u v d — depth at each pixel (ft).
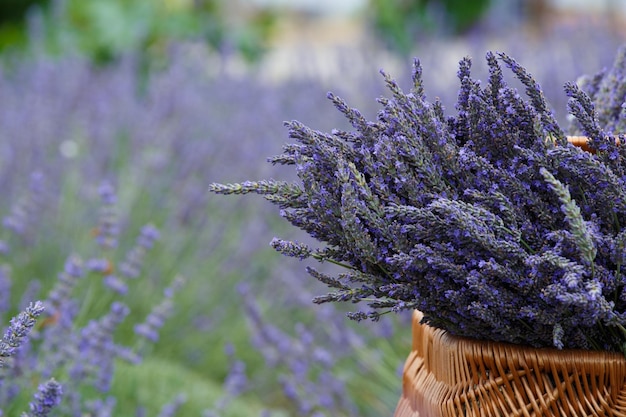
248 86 15.69
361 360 9.30
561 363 3.73
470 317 3.78
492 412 3.83
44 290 10.37
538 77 12.98
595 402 3.72
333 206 3.86
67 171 12.12
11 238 10.43
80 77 14.28
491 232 3.67
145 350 10.03
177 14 19.72
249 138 13.39
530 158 3.75
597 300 3.41
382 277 3.95
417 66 4.23
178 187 12.23
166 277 11.39
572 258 3.63
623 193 3.65
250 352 11.50
